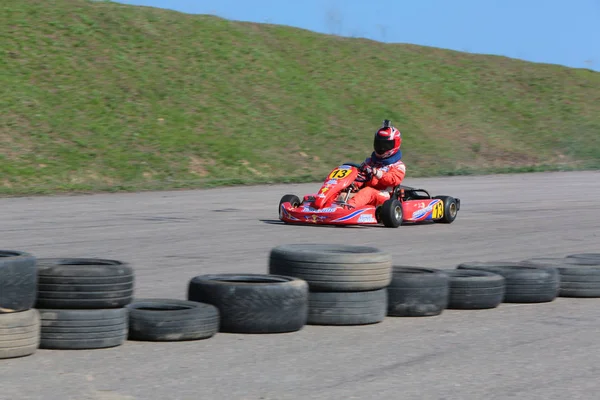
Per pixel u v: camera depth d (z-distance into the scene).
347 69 64.12
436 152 54.38
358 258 10.98
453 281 12.31
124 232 20.47
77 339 9.45
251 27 65.88
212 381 8.41
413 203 22.81
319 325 11.02
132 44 53.94
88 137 41.12
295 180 40.25
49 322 9.44
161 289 13.09
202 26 61.22
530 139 61.38
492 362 9.38
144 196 31.48
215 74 54.69
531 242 19.86
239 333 10.42
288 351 9.66
